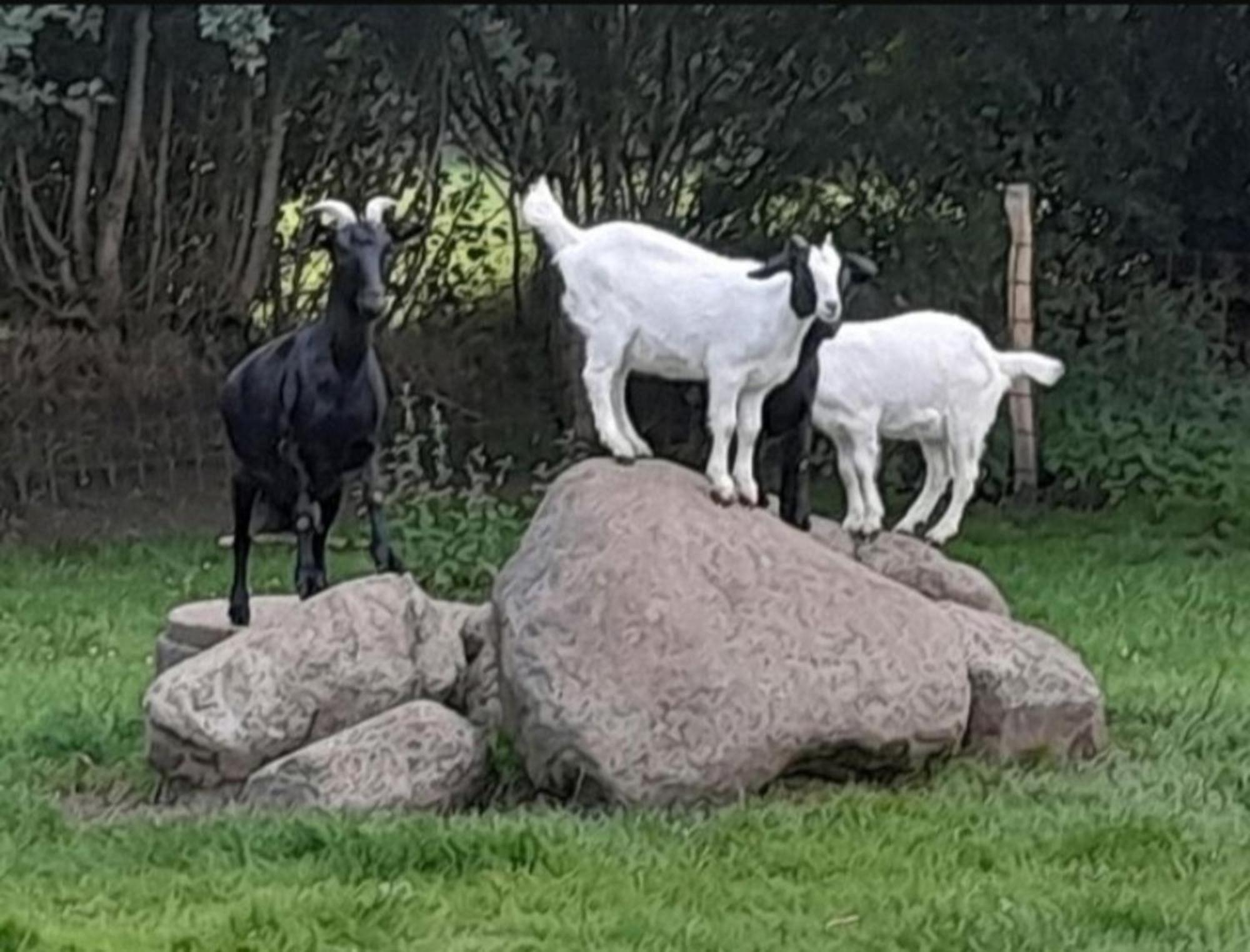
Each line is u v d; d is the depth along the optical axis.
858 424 11.09
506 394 18.95
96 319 18.14
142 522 17.08
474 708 10.02
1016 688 9.95
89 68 17.56
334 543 15.43
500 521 14.98
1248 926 7.77
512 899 8.03
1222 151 19.06
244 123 18.45
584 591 9.40
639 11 18.33
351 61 18.33
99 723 10.95
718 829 8.73
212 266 18.56
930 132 18.34
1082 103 18.48
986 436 13.39
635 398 17.64
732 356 9.74
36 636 13.58
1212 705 11.02
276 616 10.17
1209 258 18.98
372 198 18.11
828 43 18.38
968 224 17.86
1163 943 7.60
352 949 7.54
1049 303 17.80
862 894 8.09
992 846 8.63
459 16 18.03
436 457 17.06
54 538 16.75
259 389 10.69
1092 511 17.30
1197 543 16.06
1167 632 13.23
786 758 9.20
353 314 10.46
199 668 9.72
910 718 9.38
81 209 17.94
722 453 9.82
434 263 19.20
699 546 9.55
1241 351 18.81
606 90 18.61
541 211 9.98
